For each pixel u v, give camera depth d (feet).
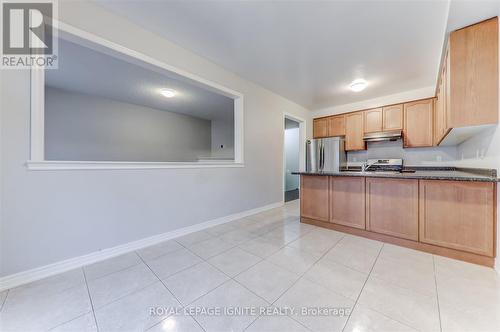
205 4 6.12
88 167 6.32
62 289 5.07
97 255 6.50
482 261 6.01
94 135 14.61
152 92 13.71
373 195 8.03
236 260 6.49
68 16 5.72
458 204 6.35
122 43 6.68
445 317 4.08
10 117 5.09
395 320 4.02
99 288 5.11
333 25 7.02
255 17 6.66
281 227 9.63
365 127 14.74
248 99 11.52
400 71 10.36
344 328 3.85
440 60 9.04
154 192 7.87
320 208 9.61
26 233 5.33
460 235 6.32
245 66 9.92
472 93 6.09
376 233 8.00
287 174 23.88
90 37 6.05
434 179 6.67
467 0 5.23
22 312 4.30
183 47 8.33
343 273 5.69
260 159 12.46
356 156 15.99
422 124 12.55
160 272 5.83
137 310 4.36
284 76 11.03
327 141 15.35
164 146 18.63
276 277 5.52
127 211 7.18
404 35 7.49
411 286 5.08
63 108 13.34
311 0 5.94
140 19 6.78
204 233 8.92
